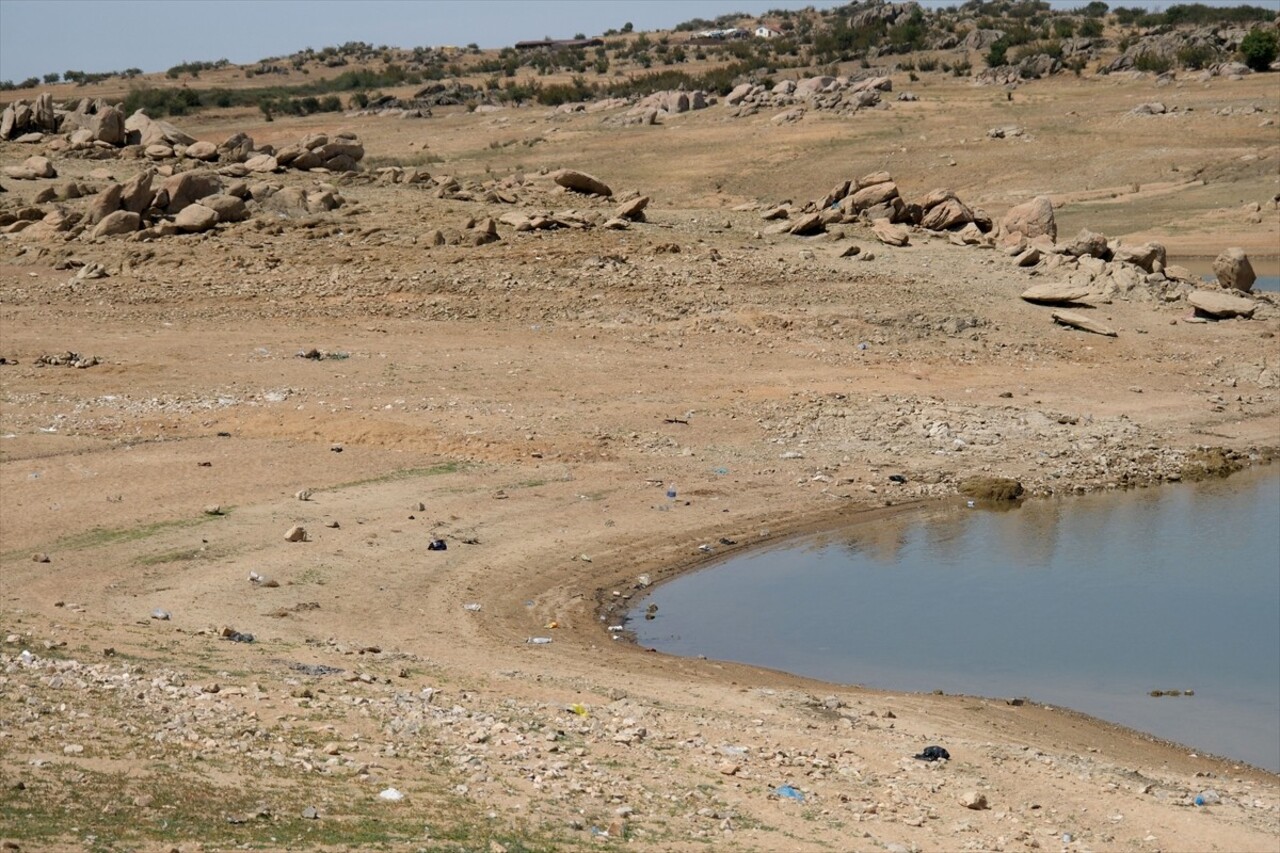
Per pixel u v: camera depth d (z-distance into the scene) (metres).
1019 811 12.95
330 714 13.05
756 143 105.38
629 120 121.19
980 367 35.88
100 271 41.00
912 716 16.14
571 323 37.97
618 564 22.02
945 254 46.47
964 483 27.08
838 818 11.95
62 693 12.50
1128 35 152.38
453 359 34.28
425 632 17.95
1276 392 35.28
